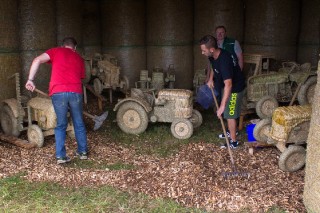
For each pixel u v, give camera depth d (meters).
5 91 6.78
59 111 5.14
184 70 9.33
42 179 4.76
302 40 8.98
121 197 4.27
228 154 5.54
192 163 5.20
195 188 4.43
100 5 9.40
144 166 5.19
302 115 4.86
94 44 9.48
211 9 9.03
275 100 6.64
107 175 4.85
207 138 6.32
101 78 8.15
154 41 9.27
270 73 6.90
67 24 8.30
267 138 5.40
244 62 7.62
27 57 7.36
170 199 4.21
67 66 5.20
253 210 3.96
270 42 8.73
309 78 6.56
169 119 6.41
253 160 5.27
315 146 3.60
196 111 6.70
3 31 6.64
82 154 5.43
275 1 8.55
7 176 4.80
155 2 9.05
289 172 4.84
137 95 6.56
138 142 6.21
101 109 8.05
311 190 3.68
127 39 9.20
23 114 6.05
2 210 3.98
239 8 9.12
